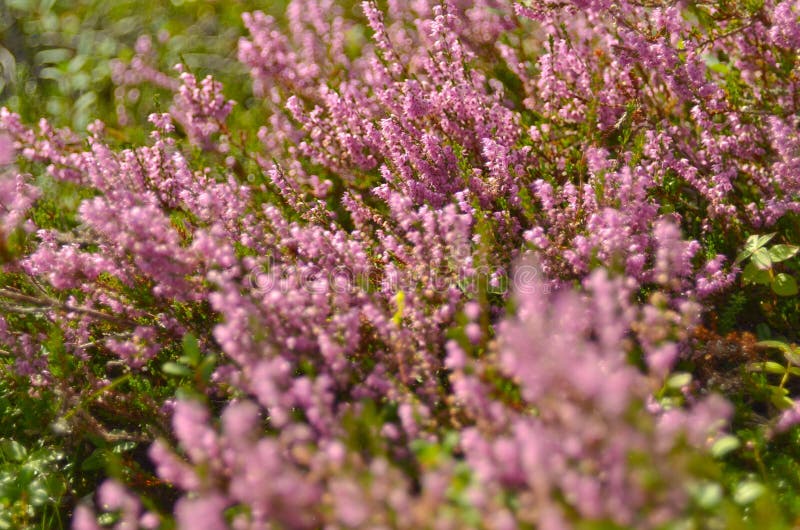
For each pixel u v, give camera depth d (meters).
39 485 0.90
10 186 0.91
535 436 0.72
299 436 0.76
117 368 0.98
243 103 1.26
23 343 0.92
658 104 1.03
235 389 0.87
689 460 0.76
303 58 1.21
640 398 0.77
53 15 1.45
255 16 1.17
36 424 0.93
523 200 0.93
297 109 1.04
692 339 0.90
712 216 0.95
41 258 0.90
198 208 0.95
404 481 0.75
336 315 0.85
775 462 0.85
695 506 0.75
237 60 1.31
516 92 1.13
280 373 0.80
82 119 1.26
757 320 0.95
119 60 1.34
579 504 0.74
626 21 1.00
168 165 0.98
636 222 0.91
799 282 0.95
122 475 0.89
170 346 0.94
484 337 0.86
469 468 0.76
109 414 0.93
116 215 0.89
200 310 0.93
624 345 0.84
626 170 0.90
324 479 0.79
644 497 0.74
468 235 0.94
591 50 1.05
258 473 0.73
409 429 0.80
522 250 0.93
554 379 0.75
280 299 0.84
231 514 0.82
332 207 1.08
